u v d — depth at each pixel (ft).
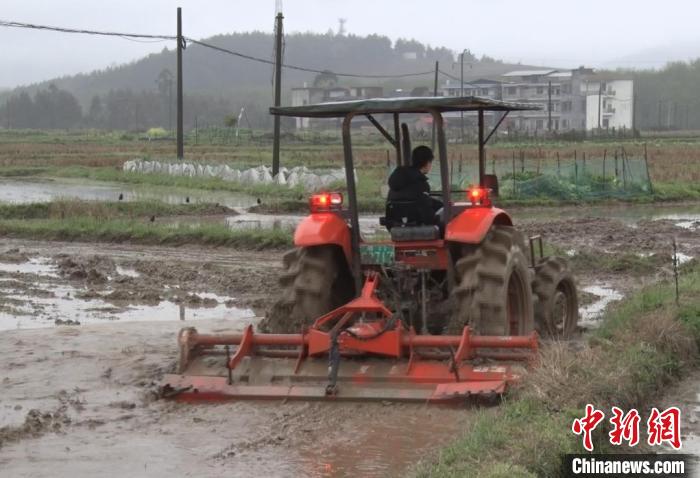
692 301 36.78
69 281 53.21
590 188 108.88
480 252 28.84
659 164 152.87
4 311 44.21
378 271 29.94
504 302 28.35
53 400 27.96
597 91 446.19
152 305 45.96
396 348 27.07
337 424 25.26
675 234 72.13
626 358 28.48
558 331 35.60
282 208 96.53
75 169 165.58
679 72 604.49
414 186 30.09
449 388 26.23
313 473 21.84
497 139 281.95
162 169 151.33
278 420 25.67
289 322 29.99
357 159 174.91
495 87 431.84
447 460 21.07
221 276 53.42
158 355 33.40
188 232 70.23
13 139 339.98
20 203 92.07
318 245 30.04
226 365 28.30
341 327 28.37
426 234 29.22
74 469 22.20
